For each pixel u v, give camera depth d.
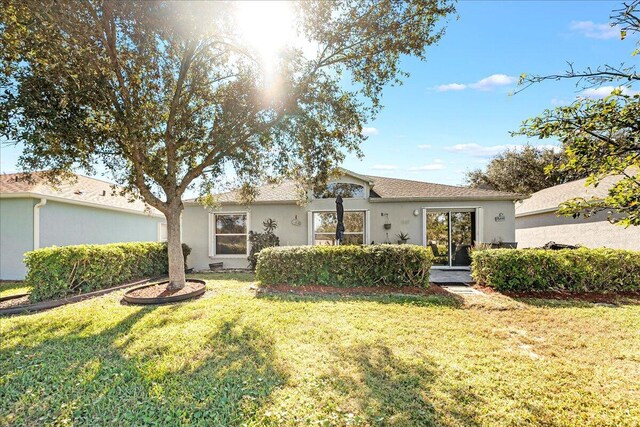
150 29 6.52
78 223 13.48
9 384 3.66
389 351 4.52
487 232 12.91
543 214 15.92
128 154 7.93
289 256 9.10
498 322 5.86
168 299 7.58
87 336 5.19
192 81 8.51
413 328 5.48
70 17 5.86
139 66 7.11
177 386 3.61
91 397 3.40
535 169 27.03
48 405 3.26
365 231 13.43
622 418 3.02
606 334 5.26
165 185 8.83
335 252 8.99
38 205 11.66
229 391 3.50
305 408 3.19
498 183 28.56
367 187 13.46
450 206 13.12
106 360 4.27
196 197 10.85
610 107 2.31
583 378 3.77
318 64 8.05
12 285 10.54
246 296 7.97
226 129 8.10
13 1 5.50
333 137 8.58
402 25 7.47
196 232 13.97
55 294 7.93
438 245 13.33
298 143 8.43
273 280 9.12
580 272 8.23
